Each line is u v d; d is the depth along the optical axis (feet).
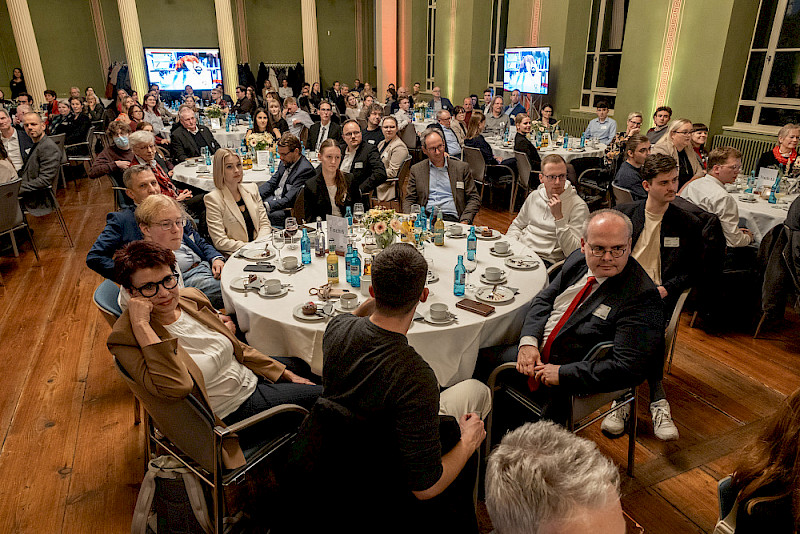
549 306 7.72
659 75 24.84
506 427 7.80
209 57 50.62
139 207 8.13
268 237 10.78
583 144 22.61
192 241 10.56
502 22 37.42
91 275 15.21
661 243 8.79
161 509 6.00
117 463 7.90
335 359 4.58
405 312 4.46
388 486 4.41
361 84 52.60
